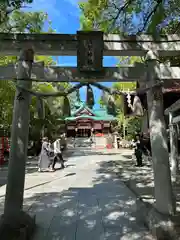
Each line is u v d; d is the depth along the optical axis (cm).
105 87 382
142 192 623
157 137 368
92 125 4338
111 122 4169
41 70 379
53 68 380
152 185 716
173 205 356
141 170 1063
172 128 900
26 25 502
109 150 2538
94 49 365
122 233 360
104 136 3559
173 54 409
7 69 381
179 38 389
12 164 348
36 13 534
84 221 414
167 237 332
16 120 356
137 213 450
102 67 369
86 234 358
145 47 388
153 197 538
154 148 370
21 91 361
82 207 499
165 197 354
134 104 400
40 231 371
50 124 2016
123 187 707
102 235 353
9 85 1037
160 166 362
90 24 512
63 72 378
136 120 2122
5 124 1322
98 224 398
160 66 389
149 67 384
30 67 374
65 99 416
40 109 404
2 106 1141
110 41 383
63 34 376
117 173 991
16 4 338
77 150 2577
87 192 644
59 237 349
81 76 378
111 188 695
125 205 509
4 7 333
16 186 344
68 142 3447
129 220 414
